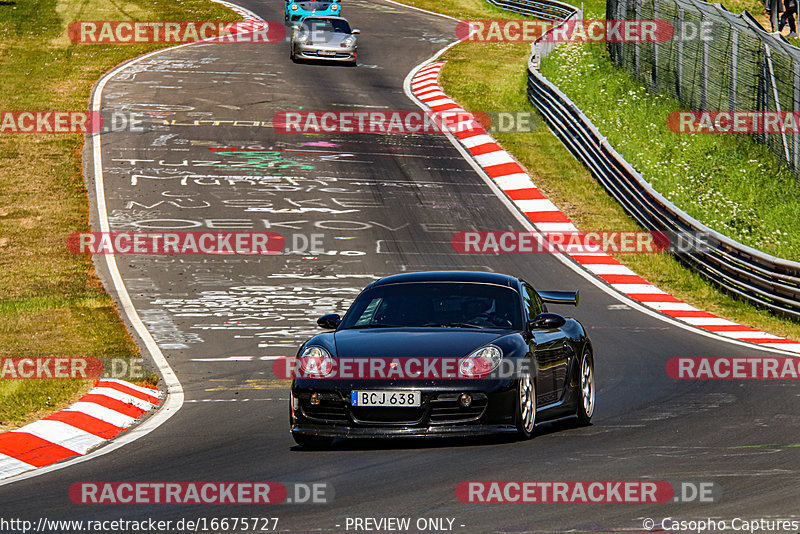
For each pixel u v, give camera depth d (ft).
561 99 361.92
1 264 240.12
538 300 120.57
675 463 89.51
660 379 147.84
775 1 446.60
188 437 113.60
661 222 270.05
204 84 430.61
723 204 283.79
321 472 89.86
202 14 598.75
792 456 92.17
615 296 225.56
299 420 100.94
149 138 349.41
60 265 239.30
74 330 185.47
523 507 74.59
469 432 97.50
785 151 299.17
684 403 128.36
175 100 401.90
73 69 452.76
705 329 198.18
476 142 361.51
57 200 288.71
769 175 300.40
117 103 394.73
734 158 315.37
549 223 284.41
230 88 424.46
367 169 325.83
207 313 202.49
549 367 109.50
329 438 104.83
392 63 490.90
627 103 378.94
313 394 99.96
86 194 293.84
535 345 107.34
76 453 108.17
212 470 93.15
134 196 292.20
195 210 281.13
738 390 137.90
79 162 322.96
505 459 92.48
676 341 183.21
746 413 119.55
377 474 87.76
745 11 339.16
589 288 231.50
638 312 211.41
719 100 340.39
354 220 276.82
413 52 519.19
